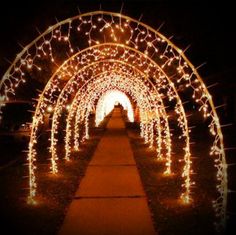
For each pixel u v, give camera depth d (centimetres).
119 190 625
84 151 1123
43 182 700
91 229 444
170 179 703
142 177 726
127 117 2872
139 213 501
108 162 909
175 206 531
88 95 1430
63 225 459
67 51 1211
